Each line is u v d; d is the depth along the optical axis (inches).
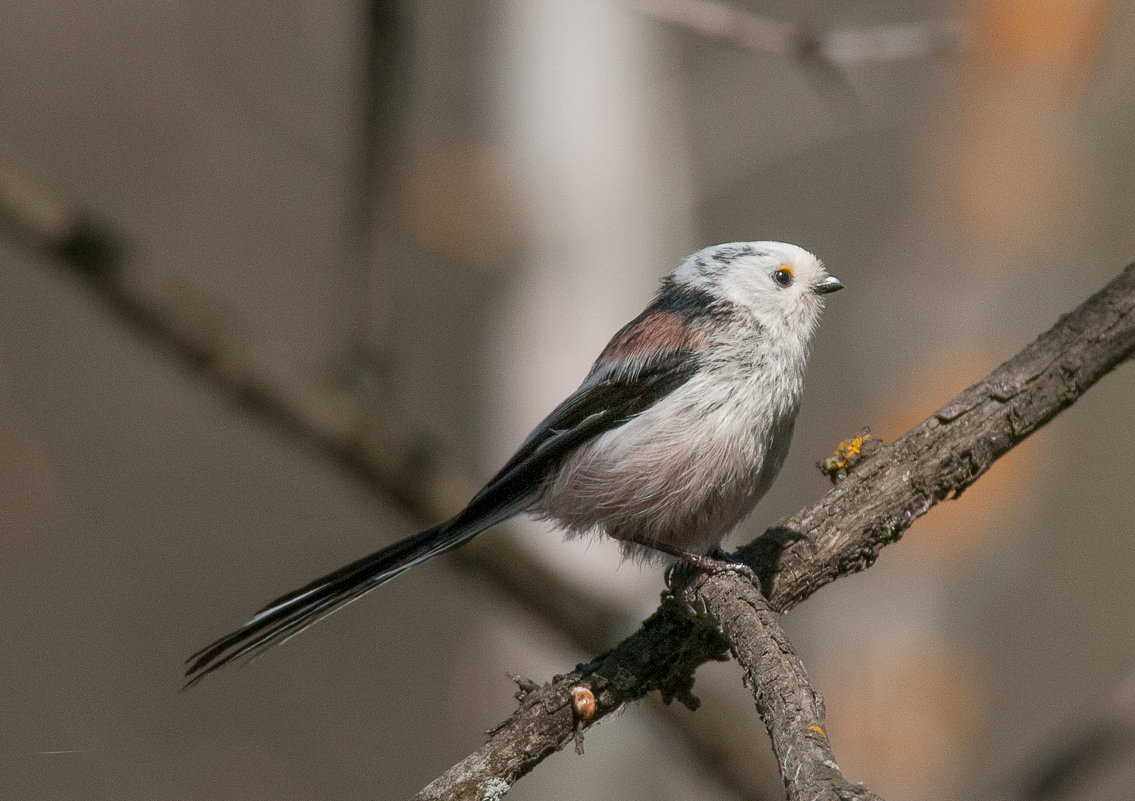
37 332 751.7
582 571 384.5
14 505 697.0
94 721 640.4
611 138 417.4
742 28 318.0
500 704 470.9
